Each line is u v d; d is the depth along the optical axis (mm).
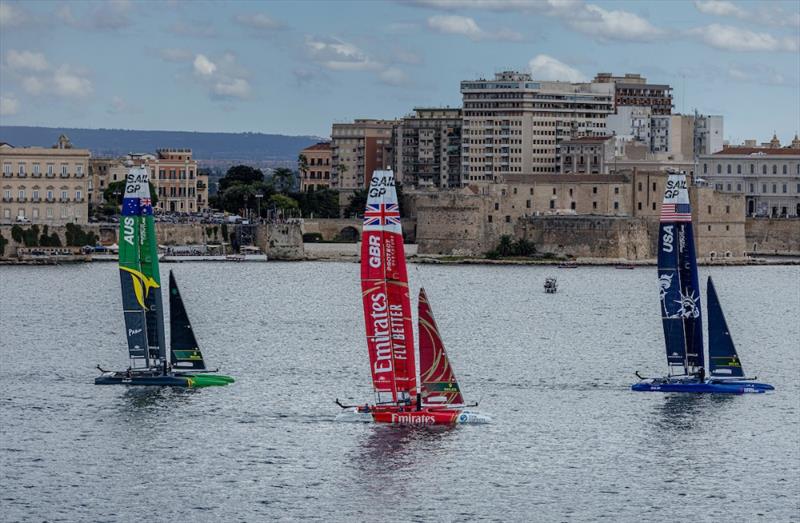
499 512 182875
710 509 185250
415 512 182875
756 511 184625
